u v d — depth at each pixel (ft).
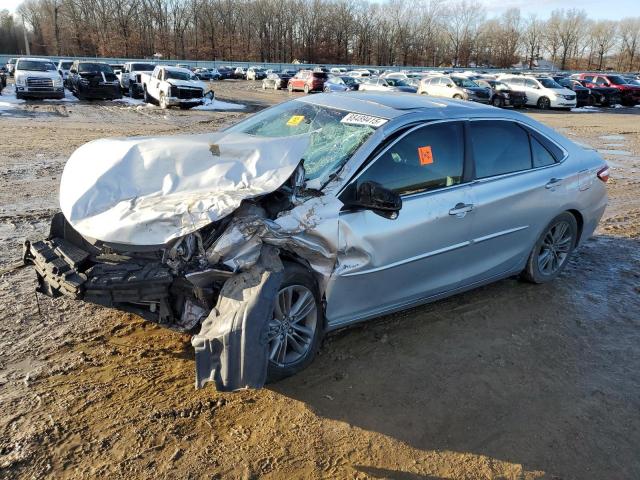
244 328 9.54
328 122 13.53
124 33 268.00
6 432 9.39
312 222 10.91
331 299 11.75
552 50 342.64
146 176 11.28
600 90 106.73
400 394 11.25
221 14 295.69
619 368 12.76
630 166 39.14
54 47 283.79
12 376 10.97
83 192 11.07
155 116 63.16
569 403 11.35
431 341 13.38
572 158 16.88
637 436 10.47
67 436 9.41
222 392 10.46
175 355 12.10
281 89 131.95
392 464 9.36
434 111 13.80
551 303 15.93
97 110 66.69
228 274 9.96
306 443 9.68
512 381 11.98
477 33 320.09
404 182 12.65
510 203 14.67
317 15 305.12
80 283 9.96
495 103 94.38
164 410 10.23
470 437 10.16
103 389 10.73
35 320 13.21
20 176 28.07
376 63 318.04
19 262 16.62
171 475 8.76
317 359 12.28
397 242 12.29
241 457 9.24
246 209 10.59
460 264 14.07
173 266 10.09
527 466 9.53
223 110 75.92
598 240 22.18
